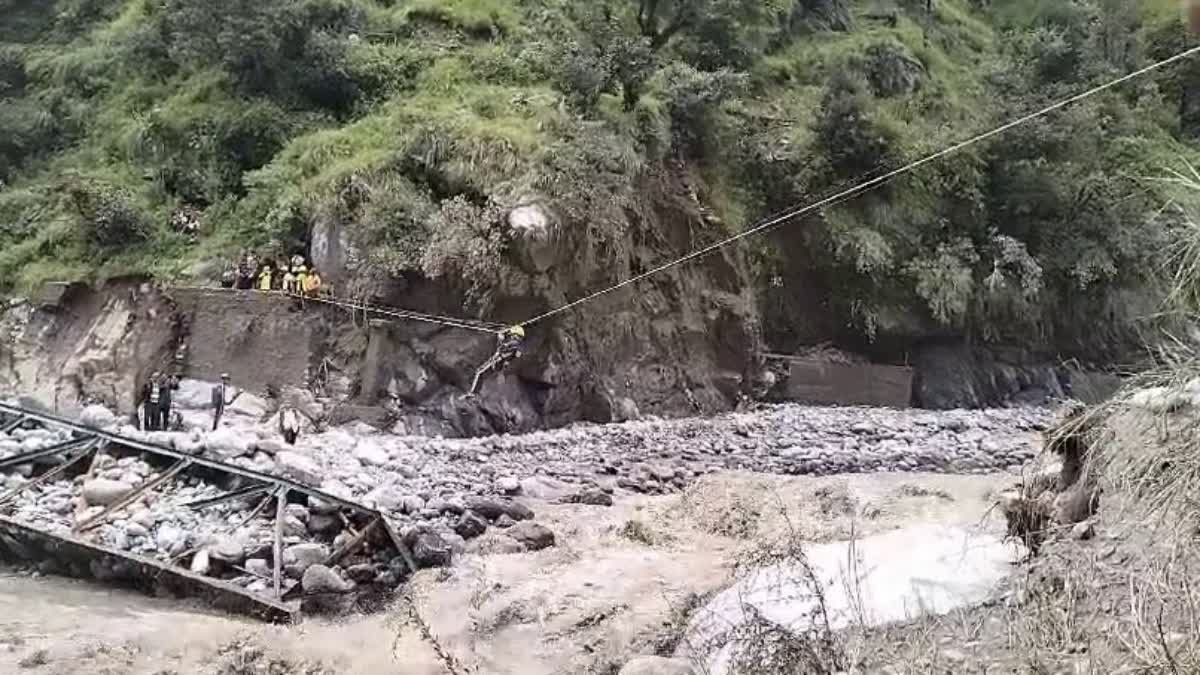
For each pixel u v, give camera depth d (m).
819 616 8.21
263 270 27.23
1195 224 7.51
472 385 26.64
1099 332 40.78
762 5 41.94
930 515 14.80
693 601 11.38
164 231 29.66
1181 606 5.96
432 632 10.98
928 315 39.28
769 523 15.24
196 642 10.30
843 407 36.03
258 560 12.68
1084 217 40.69
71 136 34.25
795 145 38.91
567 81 33.22
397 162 28.59
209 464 14.78
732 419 31.78
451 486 18.56
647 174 33.44
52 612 11.17
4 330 28.33
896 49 45.03
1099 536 7.43
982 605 7.85
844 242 38.03
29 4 39.72
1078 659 6.17
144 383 24.98
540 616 11.35
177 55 33.91
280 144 31.08
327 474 16.91
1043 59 44.75
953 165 40.66
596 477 21.59
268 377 26.02
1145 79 45.88
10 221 31.11
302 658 10.06
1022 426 33.75
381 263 26.56
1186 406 7.00
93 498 13.84
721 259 35.31
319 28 33.81
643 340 31.81
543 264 28.14
